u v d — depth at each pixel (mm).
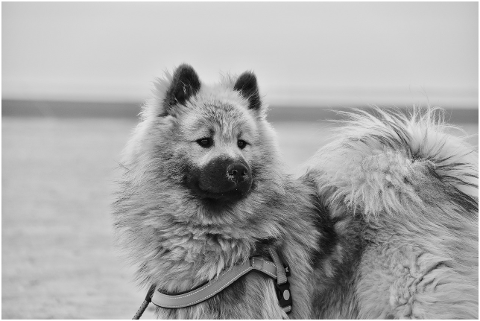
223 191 3918
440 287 4000
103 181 14281
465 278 4125
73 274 7328
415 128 4746
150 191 4113
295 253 4211
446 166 4555
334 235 4383
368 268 4180
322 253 4305
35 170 15672
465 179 4602
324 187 4602
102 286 6863
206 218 4027
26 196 12484
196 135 4094
